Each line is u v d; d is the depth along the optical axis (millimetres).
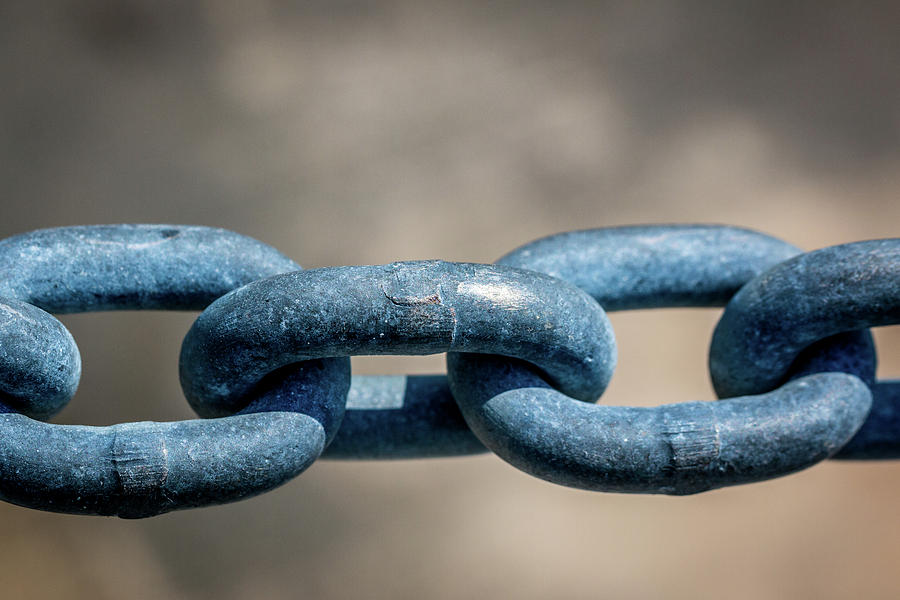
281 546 686
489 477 695
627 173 778
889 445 309
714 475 286
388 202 771
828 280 295
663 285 312
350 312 273
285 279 277
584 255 311
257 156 793
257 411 282
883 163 780
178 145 802
